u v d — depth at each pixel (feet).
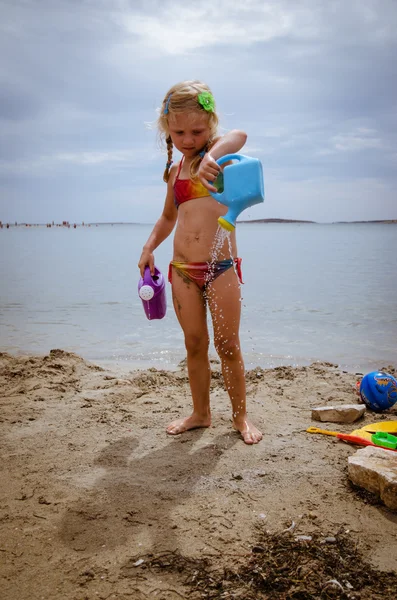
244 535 6.88
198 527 7.06
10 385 14.02
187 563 6.32
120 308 30.35
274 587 5.91
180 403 12.32
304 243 138.21
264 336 22.11
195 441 9.95
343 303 31.27
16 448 9.70
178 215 9.92
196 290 9.81
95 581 6.03
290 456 9.25
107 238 205.46
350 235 225.35
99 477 8.51
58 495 7.94
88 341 21.49
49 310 29.60
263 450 9.52
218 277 9.59
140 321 26.12
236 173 8.02
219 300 9.61
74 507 7.59
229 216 8.14
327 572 6.14
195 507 7.56
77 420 11.15
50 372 15.16
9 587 5.94
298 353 19.06
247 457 9.21
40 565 6.32
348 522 7.16
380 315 27.04
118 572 6.18
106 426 10.80
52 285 42.39
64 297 35.09
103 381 14.42
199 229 9.53
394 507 7.43
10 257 84.53
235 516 7.32
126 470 8.75
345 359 18.17
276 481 8.32
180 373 15.58
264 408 11.93
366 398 11.92
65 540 6.82
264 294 35.78
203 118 9.17
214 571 6.17
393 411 11.97
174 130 9.32
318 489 8.07
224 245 9.57
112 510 7.50
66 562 6.37
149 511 7.47
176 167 10.19
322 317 26.58
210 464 8.94
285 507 7.55
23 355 19.02
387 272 52.37
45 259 79.20
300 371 15.43
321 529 6.99
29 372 15.12
